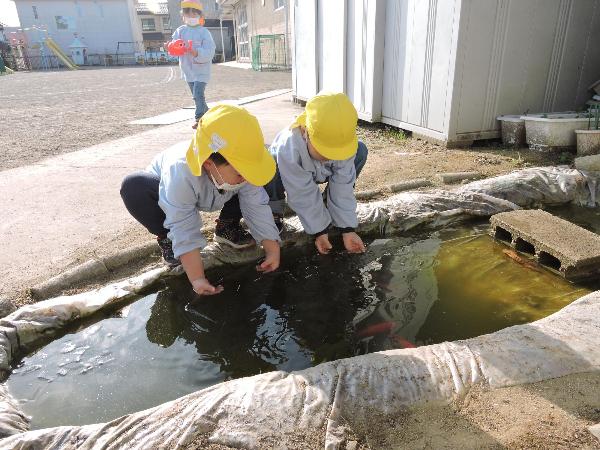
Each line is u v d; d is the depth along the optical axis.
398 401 1.49
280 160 2.40
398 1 5.15
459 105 4.62
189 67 6.05
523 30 4.53
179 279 2.51
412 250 2.88
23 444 1.37
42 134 6.43
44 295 2.28
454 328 2.09
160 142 5.62
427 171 4.07
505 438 1.37
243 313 2.26
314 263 2.74
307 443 1.35
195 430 1.39
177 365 1.91
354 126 2.02
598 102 4.32
